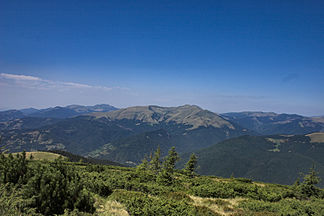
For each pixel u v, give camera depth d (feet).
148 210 35.70
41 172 35.81
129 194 46.21
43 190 31.12
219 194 63.57
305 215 43.96
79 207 32.68
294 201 53.47
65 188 33.45
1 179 35.06
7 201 28.30
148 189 60.34
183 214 35.76
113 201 43.29
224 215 41.11
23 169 37.93
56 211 31.22
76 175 39.58
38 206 30.58
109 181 63.52
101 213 34.86
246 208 49.57
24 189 31.89
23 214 27.22
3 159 39.04
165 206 37.24
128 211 37.63
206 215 37.58
